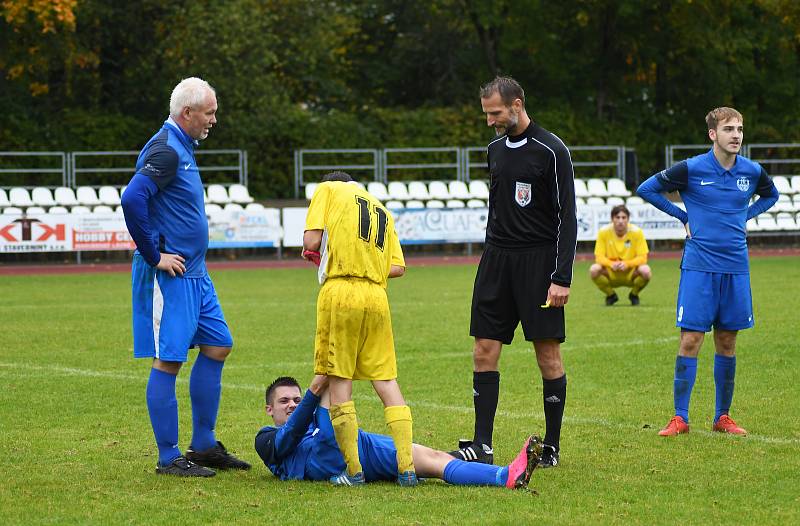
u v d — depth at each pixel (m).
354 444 17.12
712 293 21.41
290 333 37.00
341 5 113.81
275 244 74.62
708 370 28.81
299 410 17.33
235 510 15.58
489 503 15.83
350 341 17.20
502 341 19.25
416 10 114.44
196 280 18.58
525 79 110.69
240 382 27.48
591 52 107.94
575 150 98.62
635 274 44.62
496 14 104.62
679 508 15.54
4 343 34.94
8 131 86.81
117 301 49.25
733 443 20.20
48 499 16.31
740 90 109.69
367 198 17.91
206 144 91.00
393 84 118.19
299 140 92.62
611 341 34.09
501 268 19.12
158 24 96.06
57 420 22.88
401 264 18.03
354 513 15.34
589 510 15.45
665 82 109.25
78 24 92.44
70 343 34.97
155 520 15.11
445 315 42.12
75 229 71.12
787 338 33.78
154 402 18.11
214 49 93.00
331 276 17.38
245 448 20.20
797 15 103.56
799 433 21.11
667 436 20.88
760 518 15.03
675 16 103.06
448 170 93.69
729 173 21.69
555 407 19.17
